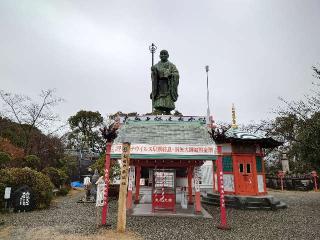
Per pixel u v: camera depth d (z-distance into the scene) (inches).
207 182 1155.3
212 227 509.4
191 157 528.1
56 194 1020.5
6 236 427.8
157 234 452.8
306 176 1403.8
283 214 660.1
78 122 2214.6
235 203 756.0
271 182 1472.7
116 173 954.7
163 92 840.9
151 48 1059.3
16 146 1261.1
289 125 887.7
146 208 713.0
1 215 603.5
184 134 636.7
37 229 475.5
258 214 658.8
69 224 517.3
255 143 821.9
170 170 656.4
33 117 1229.7
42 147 1282.0
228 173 822.5
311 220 585.0
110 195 965.8
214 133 536.7
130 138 620.1
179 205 775.7
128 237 430.9
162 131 653.3
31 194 673.6
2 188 642.8
